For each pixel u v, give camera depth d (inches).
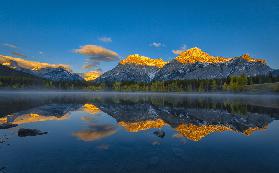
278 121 1596.9
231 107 2714.1
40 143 928.9
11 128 1246.3
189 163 712.4
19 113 1891.0
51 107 2504.9
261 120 1647.4
